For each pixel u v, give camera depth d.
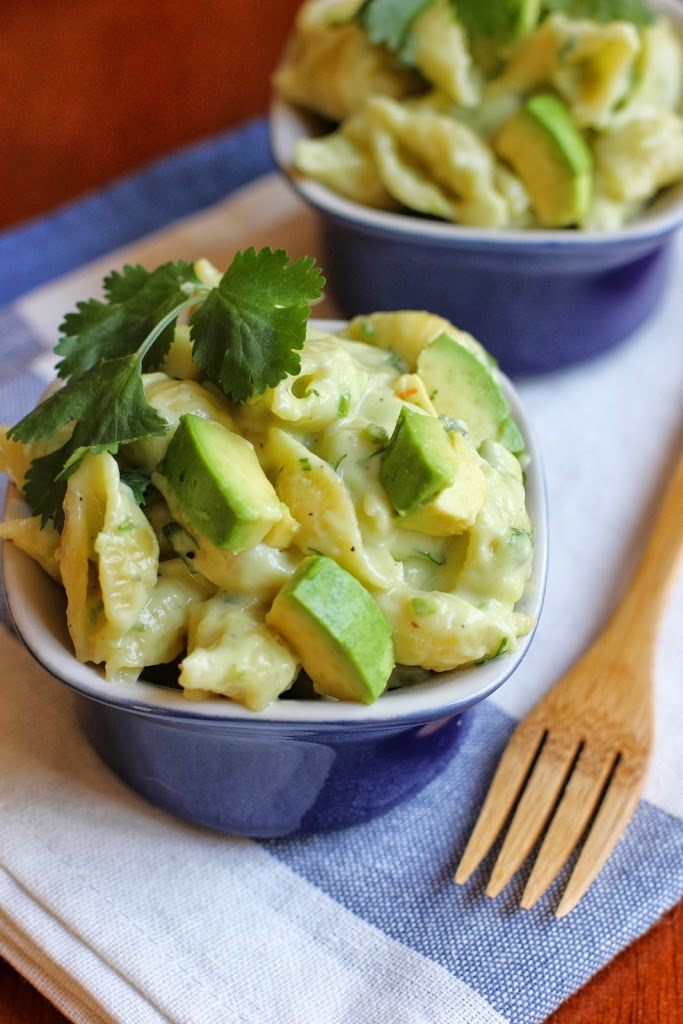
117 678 0.39
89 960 0.40
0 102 0.67
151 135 0.66
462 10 0.53
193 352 0.41
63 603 0.41
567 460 0.52
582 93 0.53
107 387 0.40
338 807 0.42
